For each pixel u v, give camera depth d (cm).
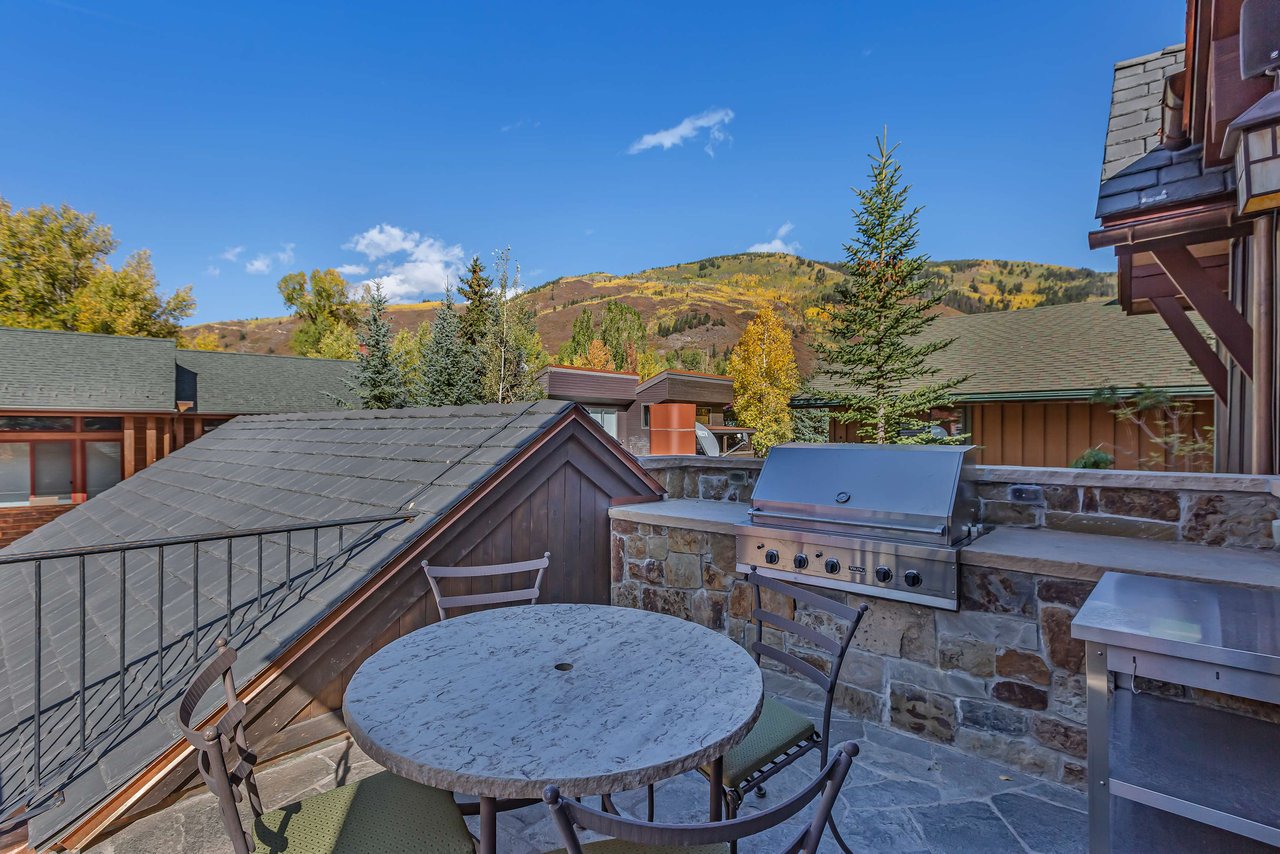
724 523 332
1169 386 788
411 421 483
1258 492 242
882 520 274
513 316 1576
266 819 148
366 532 310
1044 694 237
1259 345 293
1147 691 205
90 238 2122
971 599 254
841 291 945
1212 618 155
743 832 91
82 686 208
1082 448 871
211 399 1313
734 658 172
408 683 155
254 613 270
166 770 209
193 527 441
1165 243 336
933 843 199
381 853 135
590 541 386
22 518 1048
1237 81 267
